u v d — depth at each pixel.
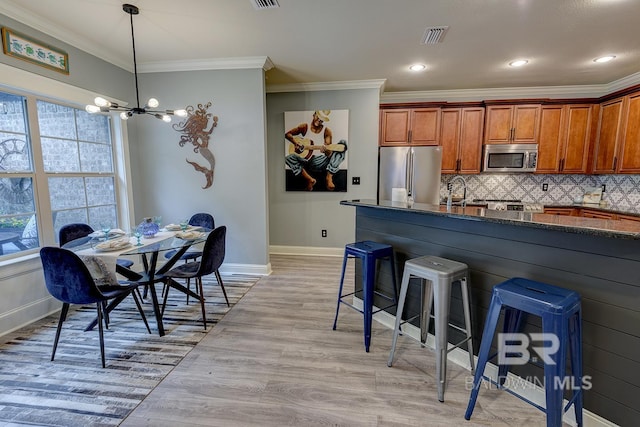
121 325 2.59
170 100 3.72
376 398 1.75
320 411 1.66
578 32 2.79
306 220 4.75
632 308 1.33
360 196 4.59
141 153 3.83
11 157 2.57
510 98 4.72
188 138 3.74
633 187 4.13
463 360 2.03
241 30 2.80
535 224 1.47
